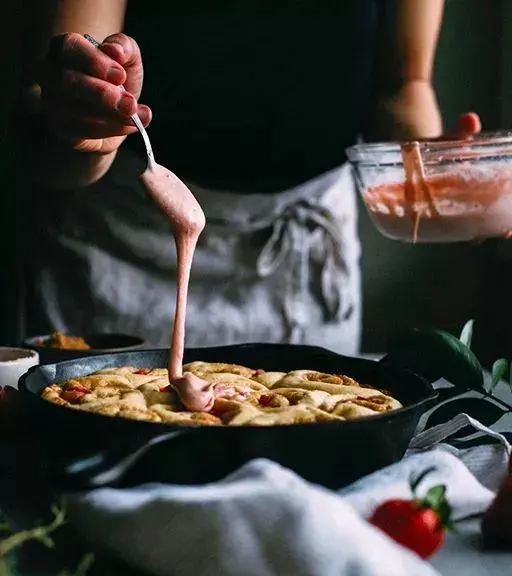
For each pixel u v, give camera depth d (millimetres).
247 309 1403
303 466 625
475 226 1022
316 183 1377
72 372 835
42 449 784
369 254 2066
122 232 1377
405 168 1006
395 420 644
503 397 953
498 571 579
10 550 583
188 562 548
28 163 1202
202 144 1303
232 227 1363
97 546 581
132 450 586
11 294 1745
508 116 2008
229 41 1264
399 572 508
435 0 1356
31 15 1185
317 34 1286
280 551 525
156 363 882
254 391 769
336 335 1441
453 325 2100
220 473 620
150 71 1273
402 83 1380
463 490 629
